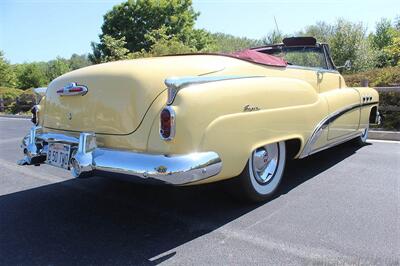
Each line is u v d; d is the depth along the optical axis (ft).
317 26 99.66
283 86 12.09
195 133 9.21
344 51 79.20
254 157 11.52
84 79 11.18
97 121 10.73
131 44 98.89
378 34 134.51
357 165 16.31
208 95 9.52
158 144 9.42
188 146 9.17
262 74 12.14
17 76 166.91
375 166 16.08
